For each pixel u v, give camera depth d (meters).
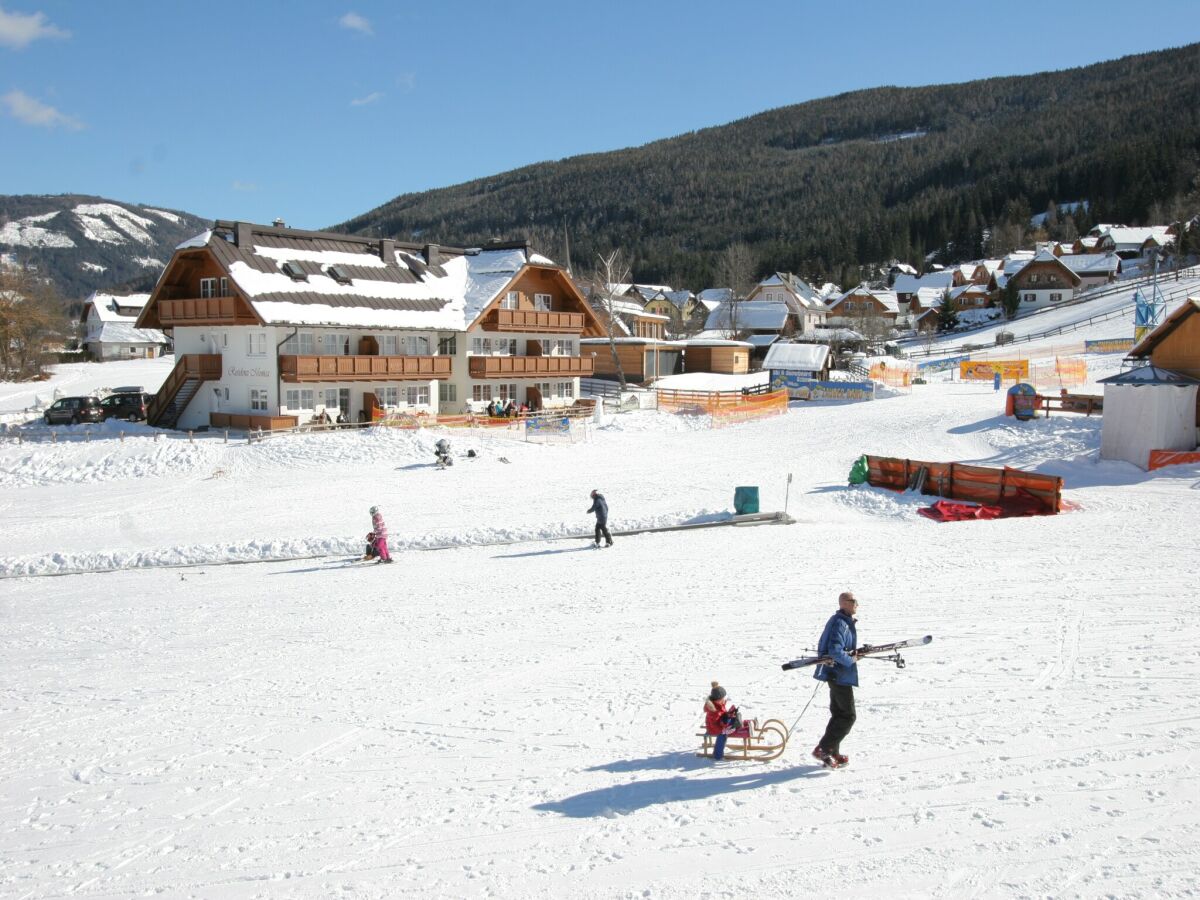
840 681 9.66
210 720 13.06
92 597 23.06
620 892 7.67
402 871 8.33
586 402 60.53
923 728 10.60
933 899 7.14
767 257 182.75
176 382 50.03
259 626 18.94
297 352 48.22
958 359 76.88
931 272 165.25
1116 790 8.67
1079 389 55.34
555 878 7.99
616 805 9.37
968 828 8.20
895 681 12.34
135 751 12.01
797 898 7.34
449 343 55.28
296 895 8.06
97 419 50.31
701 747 10.77
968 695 11.59
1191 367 34.81
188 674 15.66
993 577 18.53
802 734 10.91
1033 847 7.78
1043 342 85.88
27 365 81.31
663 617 17.16
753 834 8.48
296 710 13.24
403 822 9.35
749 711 11.77
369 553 25.84
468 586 21.61
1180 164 160.25
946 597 17.03
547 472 39.59
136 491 36.62
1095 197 177.00
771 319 102.38
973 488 29.70
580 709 12.45
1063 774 9.09
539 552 25.83
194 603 21.69
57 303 101.69
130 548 28.12
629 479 37.56
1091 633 14.00
